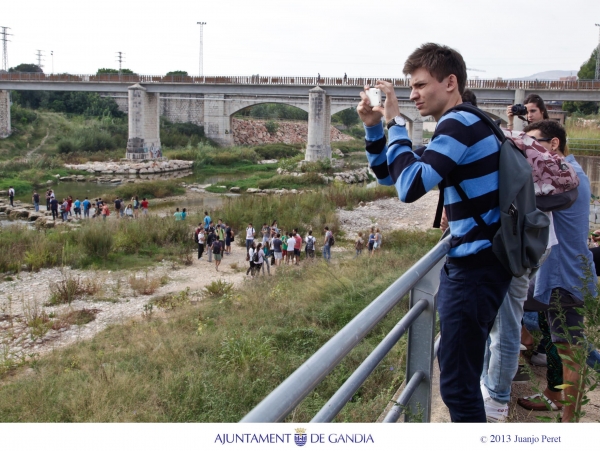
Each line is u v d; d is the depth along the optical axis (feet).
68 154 217.77
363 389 24.81
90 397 29.19
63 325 53.88
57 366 38.96
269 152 252.21
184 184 170.71
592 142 83.56
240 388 29.60
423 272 7.87
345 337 5.65
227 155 228.22
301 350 36.17
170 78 221.25
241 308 50.16
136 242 86.79
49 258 77.97
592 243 20.35
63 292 63.05
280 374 32.01
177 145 252.62
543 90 176.55
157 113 230.68
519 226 8.11
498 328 11.75
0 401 30.37
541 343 15.93
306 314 42.91
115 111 288.10
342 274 56.18
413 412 9.48
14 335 51.37
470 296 8.51
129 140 219.82
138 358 37.01
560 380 13.07
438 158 8.00
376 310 6.41
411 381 9.00
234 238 96.89
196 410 27.76
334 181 162.81
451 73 9.00
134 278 68.85
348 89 206.08
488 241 8.41
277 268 68.95
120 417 26.55
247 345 34.91
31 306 60.23
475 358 8.73
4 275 72.69
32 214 117.39
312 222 101.50
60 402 29.09
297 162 205.87
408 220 106.52
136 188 148.05
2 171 175.52
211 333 41.55
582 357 9.95
